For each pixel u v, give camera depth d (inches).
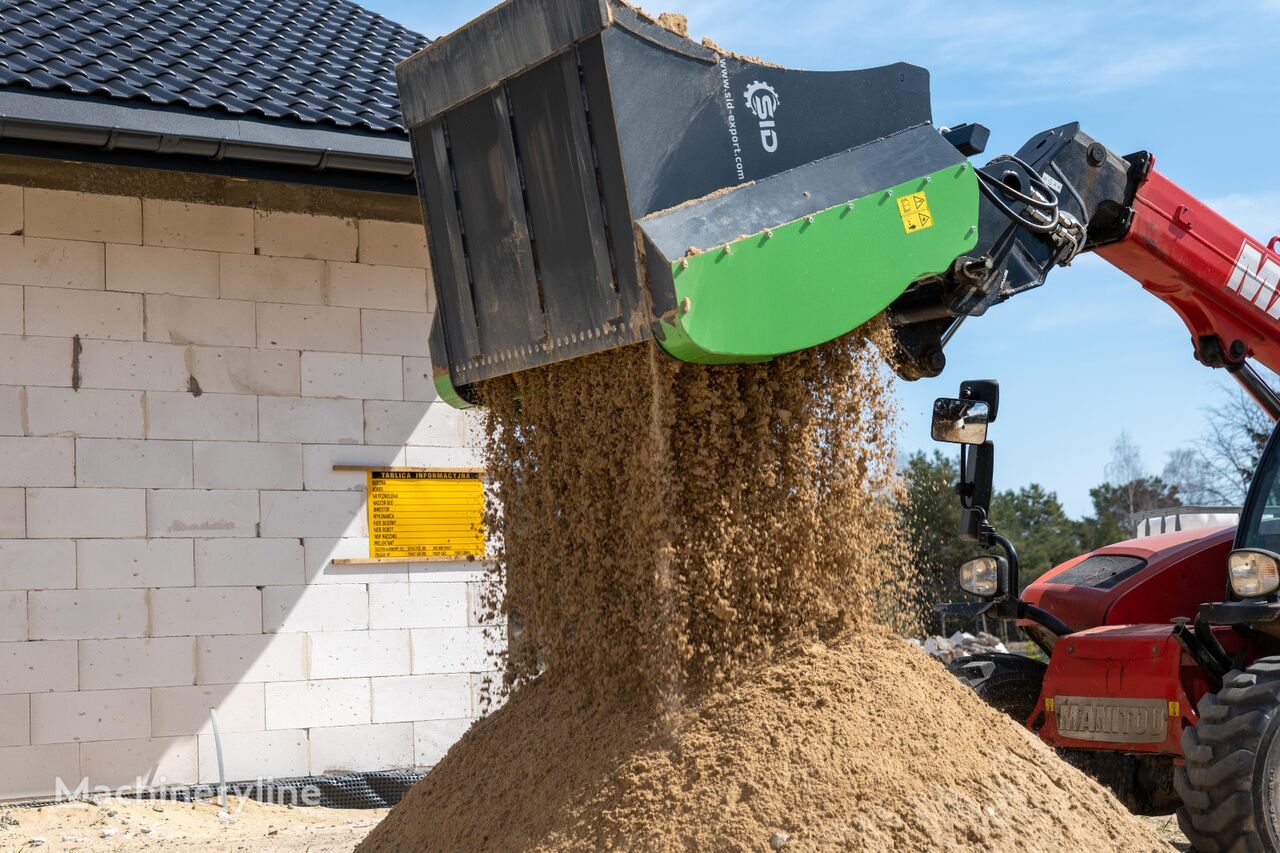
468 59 167.2
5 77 259.4
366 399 304.3
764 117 160.9
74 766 267.3
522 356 167.3
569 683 177.2
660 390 154.4
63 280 276.4
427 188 178.2
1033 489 1322.6
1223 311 220.8
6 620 264.2
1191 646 190.2
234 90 293.9
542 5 155.9
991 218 184.4
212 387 288.4
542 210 160.7
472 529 311.9
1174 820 240.7
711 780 148.5
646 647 161.8
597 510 167.2
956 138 176.1
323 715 292.8
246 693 285.3
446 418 312.3
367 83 327.9
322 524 296.4
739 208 151.6
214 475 286.5
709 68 157.3
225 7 374.6
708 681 161.0
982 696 221.0
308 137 277.9
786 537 164.7
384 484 303.6
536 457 178.4
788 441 164.4
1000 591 221.6
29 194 275.0
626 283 150.1
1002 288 185.8
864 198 159.2
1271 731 165.9
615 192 150.8
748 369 163.0
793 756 149.1
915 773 150.6
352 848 225.1
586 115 153.3
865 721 154.6
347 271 305.1
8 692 263.0
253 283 295.0
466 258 173.6
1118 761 207.6
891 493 174.6
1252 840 165.3
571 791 157.6
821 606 166.9
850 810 143.9
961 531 224.1
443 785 179.9
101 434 276.4
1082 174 203.5
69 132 256.1
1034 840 146.7
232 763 282.8
